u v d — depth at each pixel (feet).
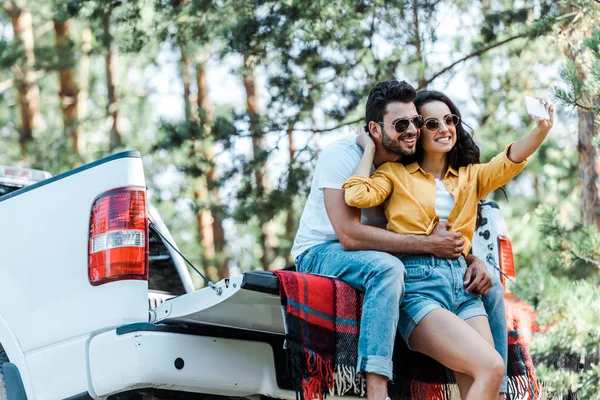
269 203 34.14
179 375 11.90
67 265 12.75
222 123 34.32
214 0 34.14
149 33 35.47
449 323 11.87
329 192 12.85
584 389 15.89
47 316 12.74
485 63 45.73
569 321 15.58
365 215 13.34
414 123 12.89
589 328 15.60
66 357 12.42
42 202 13.15
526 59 44.06
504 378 12.96
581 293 16.16
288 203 34.32
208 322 12.46
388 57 33.86
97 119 56.49
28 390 12.70
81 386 12.20
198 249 52.49
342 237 12.59
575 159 48.85
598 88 18.13
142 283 12.42
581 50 24.59
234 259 57.26
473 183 13.12
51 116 66.33
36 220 13.12
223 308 11.98
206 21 34.55
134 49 35.53
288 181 34.24
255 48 32.81
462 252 12.76
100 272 12.44
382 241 12.42
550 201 49.98
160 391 12.78
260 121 33.94
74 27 56.95
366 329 11.75
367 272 12.01
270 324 12.64
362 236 12.48
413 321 12.11
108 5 35.70
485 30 33.50
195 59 52.85
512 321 13.91
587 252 18.65
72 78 56.44
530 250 45.11
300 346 11.46
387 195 12.79
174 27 35.17
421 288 12.36
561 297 15.67
